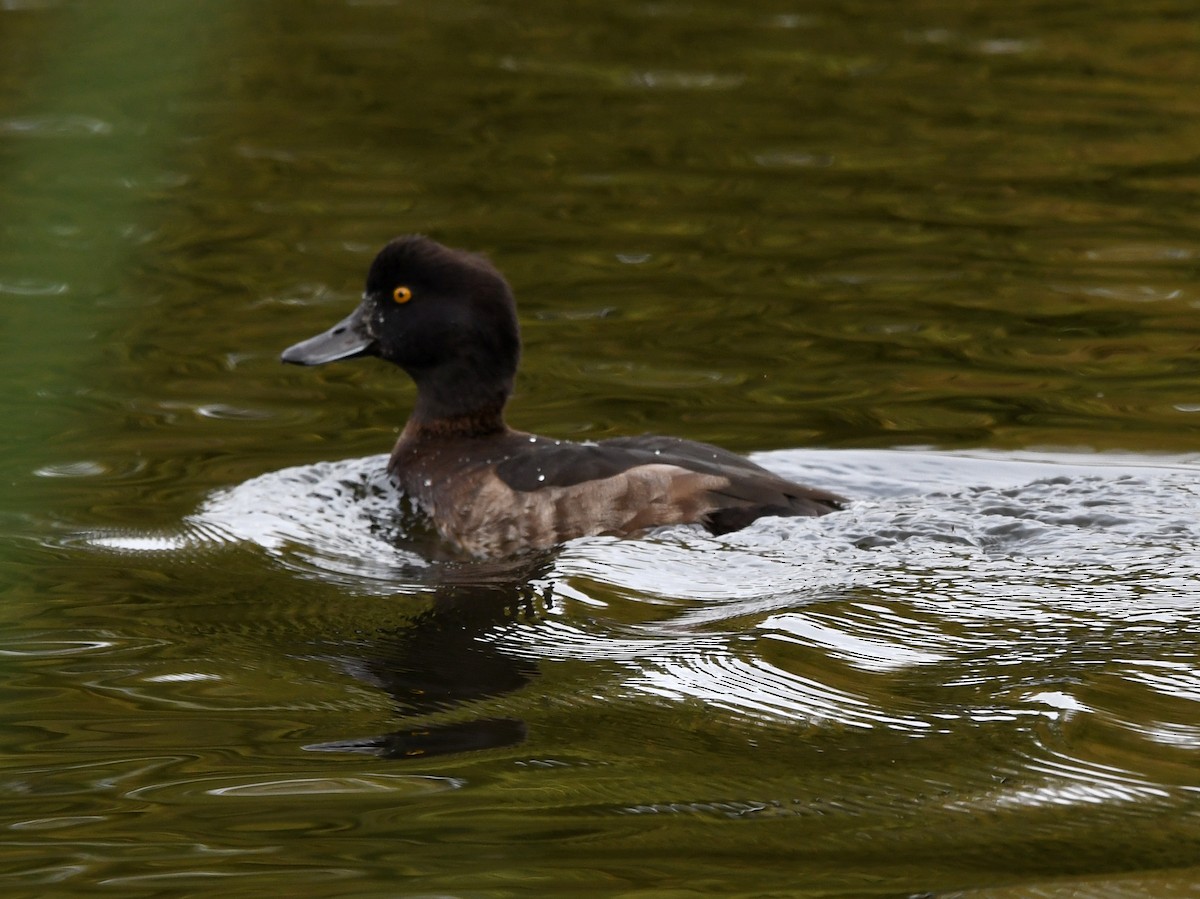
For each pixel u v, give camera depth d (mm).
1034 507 9812
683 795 6066
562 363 14281
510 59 24531
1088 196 18547
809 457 11914
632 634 8141
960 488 11258
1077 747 6328
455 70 23953
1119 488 10195
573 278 16391
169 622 8734
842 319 15234
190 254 17031
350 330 12305
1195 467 11430
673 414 13047
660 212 18359
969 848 5430
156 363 14312
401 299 12148
